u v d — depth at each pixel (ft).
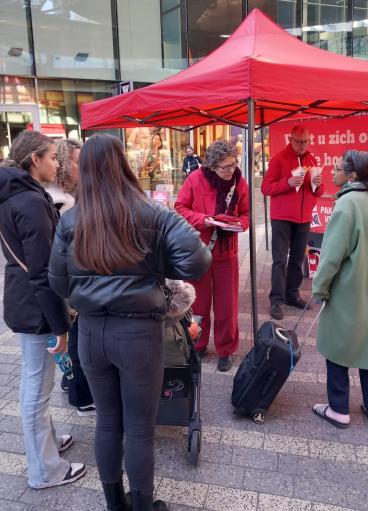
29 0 34.83
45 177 7.07
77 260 5.45
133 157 39.78
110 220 5.32
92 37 38.42
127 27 39.81
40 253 6.30
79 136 39.19
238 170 11.23
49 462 7.57
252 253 10.61
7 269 6.87
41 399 7.30
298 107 15.03
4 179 6.38
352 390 10.39
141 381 5.75
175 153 41.75
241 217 11.14
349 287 8.23
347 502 7.19
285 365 8.87
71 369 9.32
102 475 6.34
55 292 6.18
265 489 7.50
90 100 39.55
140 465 6.03
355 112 15.75
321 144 17.16
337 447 8.51
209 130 41.32
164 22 41.22
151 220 5.52
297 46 11.22
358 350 8.52
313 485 7.57
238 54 10.08
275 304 14.98
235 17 42.96
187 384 8.07
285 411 9.70
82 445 8.75
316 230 18.16
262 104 14.44
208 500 7.30
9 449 8.70
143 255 5.42
